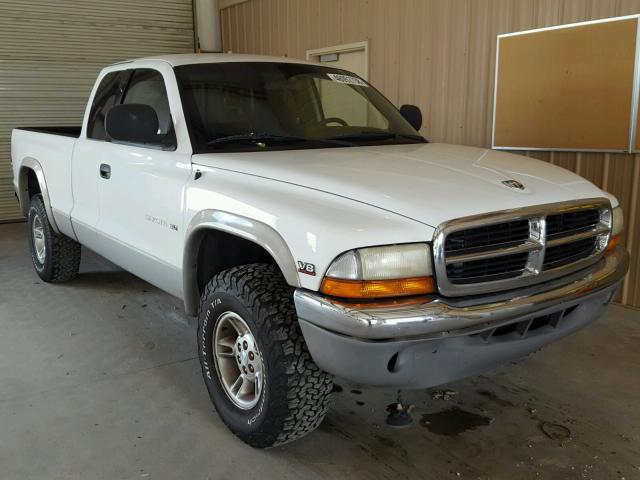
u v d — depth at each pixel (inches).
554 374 134.8
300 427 96.2
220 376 108.0
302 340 92.5
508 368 137.6
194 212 108.7
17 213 336.8
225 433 109.7
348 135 131.4
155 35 368.5
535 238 90.2
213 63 134.1
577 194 98.7
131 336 157.2
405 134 139.9
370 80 263.6
